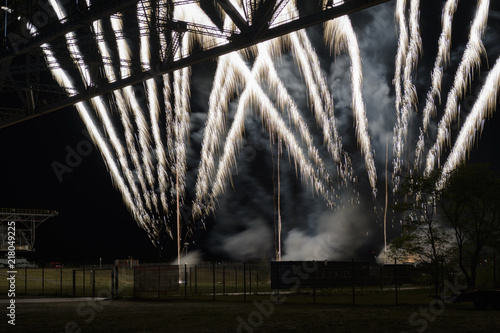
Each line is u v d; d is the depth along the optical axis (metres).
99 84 38.78
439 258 30.23
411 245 30.36
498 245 30.41
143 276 36.25
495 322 17.55
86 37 33.53
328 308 24.73
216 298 33.78
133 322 19.00
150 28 31.25
